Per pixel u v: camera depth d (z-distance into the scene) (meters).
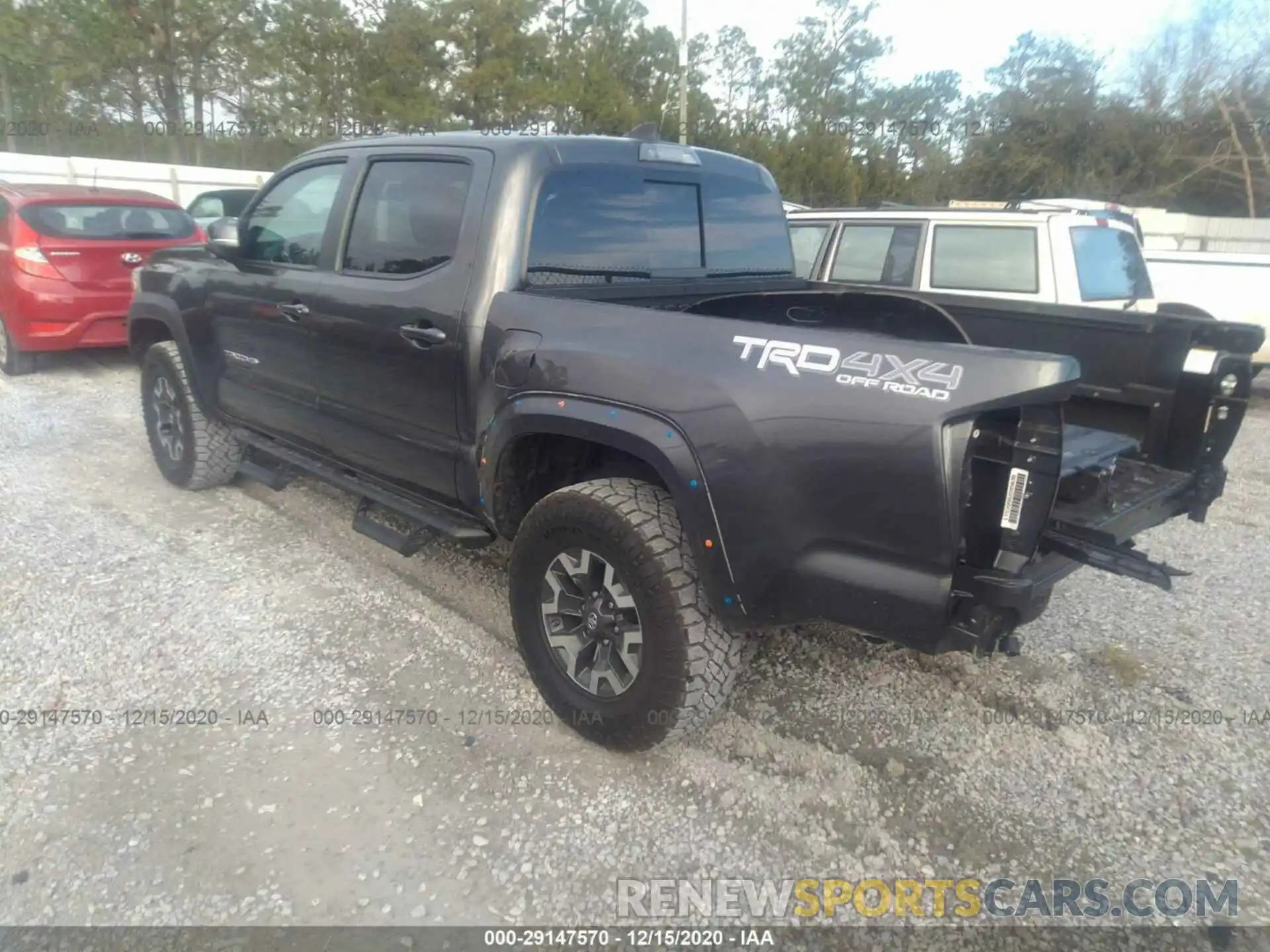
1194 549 4.84
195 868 2.56
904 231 7.46
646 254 3.71
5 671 3.48
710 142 24.69
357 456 4.08
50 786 2.87
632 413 2.79
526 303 3.18
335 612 3.97
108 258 8.02
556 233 3.40
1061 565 2.72
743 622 2.71
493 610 4.03
